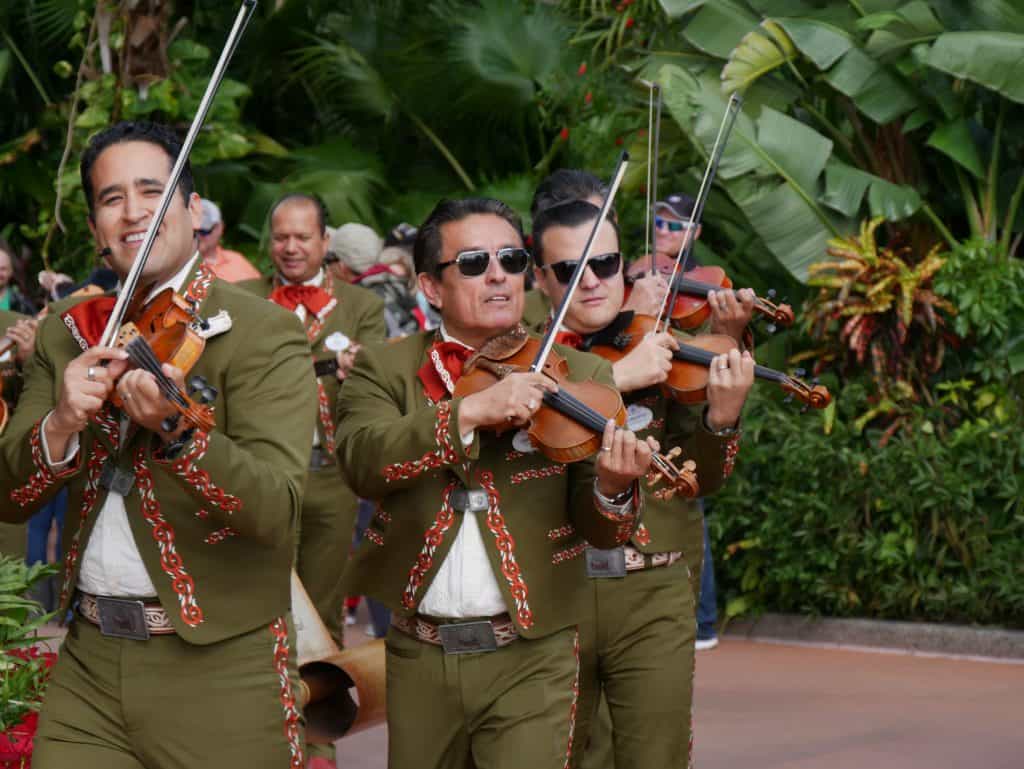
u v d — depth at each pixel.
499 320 6.76
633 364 7.85
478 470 6.44
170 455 5.43
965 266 16.08
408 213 24.22
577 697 7.25
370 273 15.62
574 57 23.47
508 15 23.77
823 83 18.14
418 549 6.49
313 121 27.17
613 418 6.29
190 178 6.09
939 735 11.66
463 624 6.41
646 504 7.87
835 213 17.23
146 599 5.85
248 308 6.00
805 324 16.81
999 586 15.15
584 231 8.15
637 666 7.94
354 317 12.36
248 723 5.84
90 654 5.92
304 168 24.27
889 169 18.38
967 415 16.36
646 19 20.58
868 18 16.62
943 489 15.20
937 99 16.98
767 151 17.17
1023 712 12.43
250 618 5.85
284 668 5.97
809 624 15.88
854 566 15.86
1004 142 17.69
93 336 5.98
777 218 17.14
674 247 13.03
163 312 5.75
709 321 9.72
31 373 6.20
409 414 6.70
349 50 24.73
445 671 6.46
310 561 11.65
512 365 6.62
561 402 6.27
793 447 15.78
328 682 8.25
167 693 5.81
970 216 17.48
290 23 25.30
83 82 21.78
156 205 5.94
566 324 8.25
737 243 19.38
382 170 24.52
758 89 17.80
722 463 7.72
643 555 7.90
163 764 5.87
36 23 25.11
